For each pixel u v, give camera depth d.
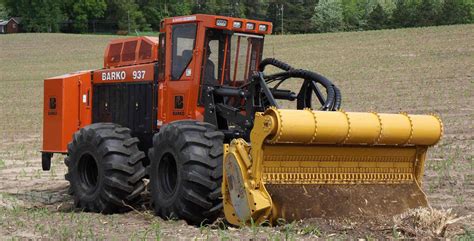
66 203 11.74
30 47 63.62
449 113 23.34
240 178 8.19
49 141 12.59
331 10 96.75
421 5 96.56
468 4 95.38
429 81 31.47
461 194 11.18
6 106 35.09
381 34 53.53
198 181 8.77
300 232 7.54
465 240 7.24
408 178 8.96
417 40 47.44
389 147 8.73
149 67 11.05
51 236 8.03
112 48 12.36
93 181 10.89
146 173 10.09
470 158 15.13
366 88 31.33
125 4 100.38
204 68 10.11
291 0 97.62
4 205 11.23
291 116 7.77
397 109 25.25
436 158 15.38
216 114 9.95
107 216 9.92
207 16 10.03
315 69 39.22
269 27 10.64
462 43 43.69
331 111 8.22
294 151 8.15
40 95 38.78
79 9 101.44
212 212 8.99
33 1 102.81
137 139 10.60
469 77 31.50
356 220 7.98
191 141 8.91
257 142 7.97
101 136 10.40
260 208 7.84
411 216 7.74
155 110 10.90
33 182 14.55
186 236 7.77
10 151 20.95
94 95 12.48
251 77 9.62
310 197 8.11
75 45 64.50
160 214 9.51
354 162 8.61
